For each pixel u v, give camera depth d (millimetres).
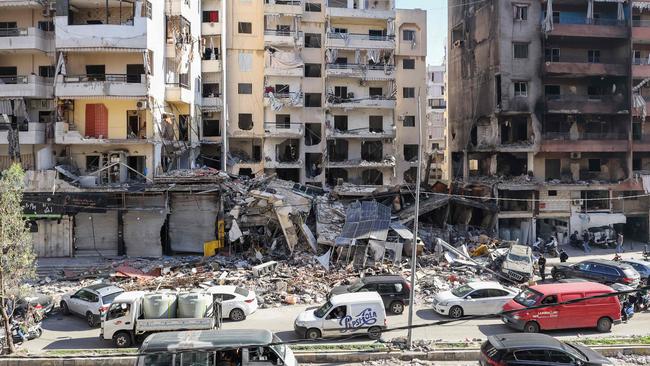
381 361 17609
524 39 44219
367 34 50781
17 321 21297
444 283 28203
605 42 45562
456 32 54438
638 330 21312
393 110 50500
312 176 49188
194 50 43344
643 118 44656
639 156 45531
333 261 31500
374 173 50344
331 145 50000
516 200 42844
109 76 35312
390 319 22750
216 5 46469
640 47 45656
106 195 33000
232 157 47938
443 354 17812
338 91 50156
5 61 36750
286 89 48406
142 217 33906
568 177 44938
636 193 44000
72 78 34344
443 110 71875
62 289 26641
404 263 31594
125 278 28141
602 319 20891
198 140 45062
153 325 18766
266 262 31406
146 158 35688
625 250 40438
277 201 34031
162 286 26438
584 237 41719
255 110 47969
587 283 22234
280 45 47938
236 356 14562
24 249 18188
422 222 40375
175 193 34281
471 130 49812
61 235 33656
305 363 17469
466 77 51031
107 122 35625
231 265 31094
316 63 49406
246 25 47938
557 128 45594
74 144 35375
